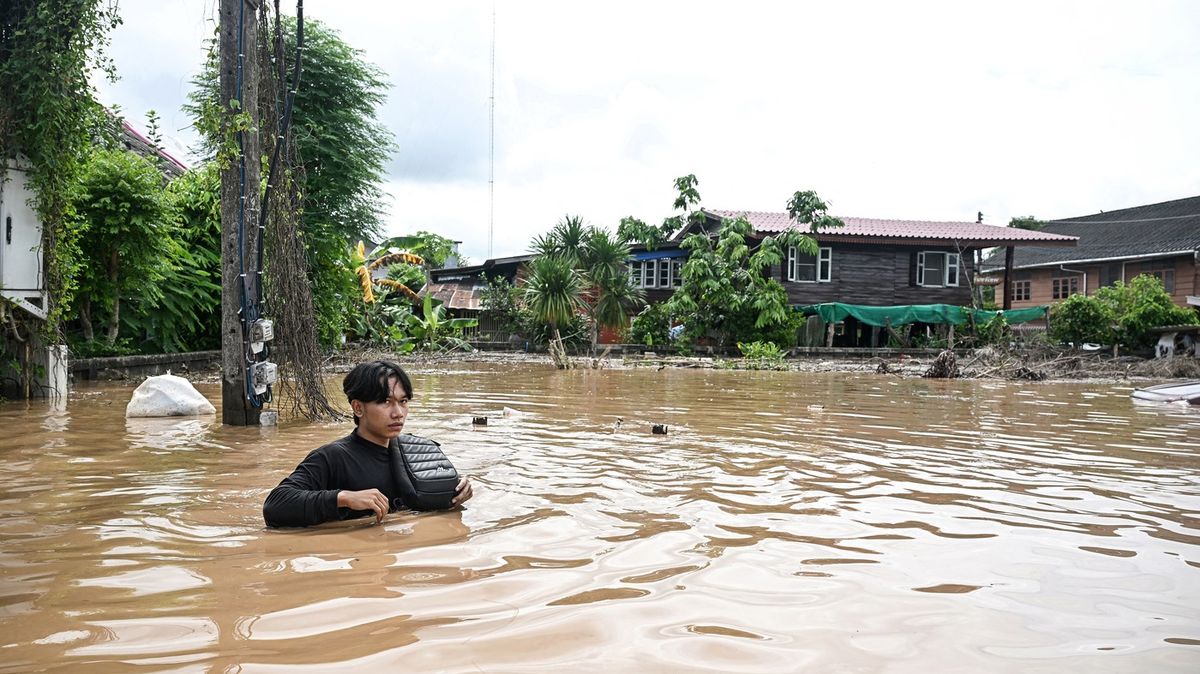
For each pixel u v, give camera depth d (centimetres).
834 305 2966
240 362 710
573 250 2895
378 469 359
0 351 927
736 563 282
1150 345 2716
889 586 259
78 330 1363
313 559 282
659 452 545
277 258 766
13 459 506
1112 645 211
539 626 218
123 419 741
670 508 370
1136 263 3634
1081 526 346
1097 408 972
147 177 1281
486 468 474
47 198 947
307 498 327
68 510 360
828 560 288
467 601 238
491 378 1461
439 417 766
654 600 241
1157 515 369
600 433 650
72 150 969
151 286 1365
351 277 2061
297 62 773
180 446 568
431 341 2850
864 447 589
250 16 744
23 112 926
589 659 196
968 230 3372
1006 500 401
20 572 265
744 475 459
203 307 1545
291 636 208
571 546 301
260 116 763
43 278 956
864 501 393
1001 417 841
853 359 2711
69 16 910
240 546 299
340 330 2138
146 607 230
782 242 2977
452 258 4822
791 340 2903
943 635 217
